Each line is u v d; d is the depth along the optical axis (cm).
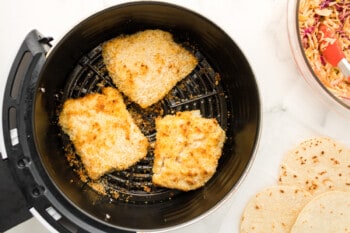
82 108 50
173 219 50
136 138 51
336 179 54
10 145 46
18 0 52
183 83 53
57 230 47
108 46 51
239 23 54
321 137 54
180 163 50
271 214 54
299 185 54
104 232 47
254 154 46
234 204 54
